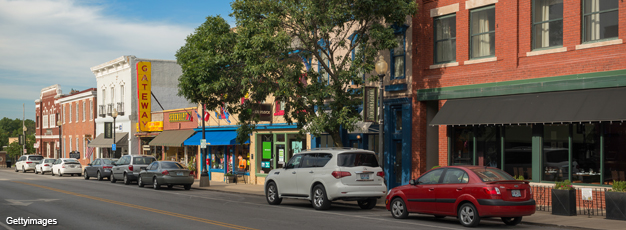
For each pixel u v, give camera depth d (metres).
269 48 17.84
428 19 20.34
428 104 20.52
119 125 47.00
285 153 27.42
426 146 20.38
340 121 17.52
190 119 36.47
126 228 12.38
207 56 18.94
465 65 19.08
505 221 13.17
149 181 27.12
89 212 15.65
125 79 46.22
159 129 40.69
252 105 20.94
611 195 13.63
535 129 17.02
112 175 31.91
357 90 19.61
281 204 18.61
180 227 12.51
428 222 13.61
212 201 19.62
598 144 15.69
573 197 14.42
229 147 32.12
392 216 14.71
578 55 16.16
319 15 17.89
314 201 16.61
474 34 19.08
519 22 17.67
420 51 20.36
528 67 17.20
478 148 18.78
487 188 12.23
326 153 16.72
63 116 61.84
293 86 18.17
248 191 24.41
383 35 17.98
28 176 40.53
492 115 17.44
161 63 45.34
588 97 15.55
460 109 18.66
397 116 21.47
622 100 14.74
